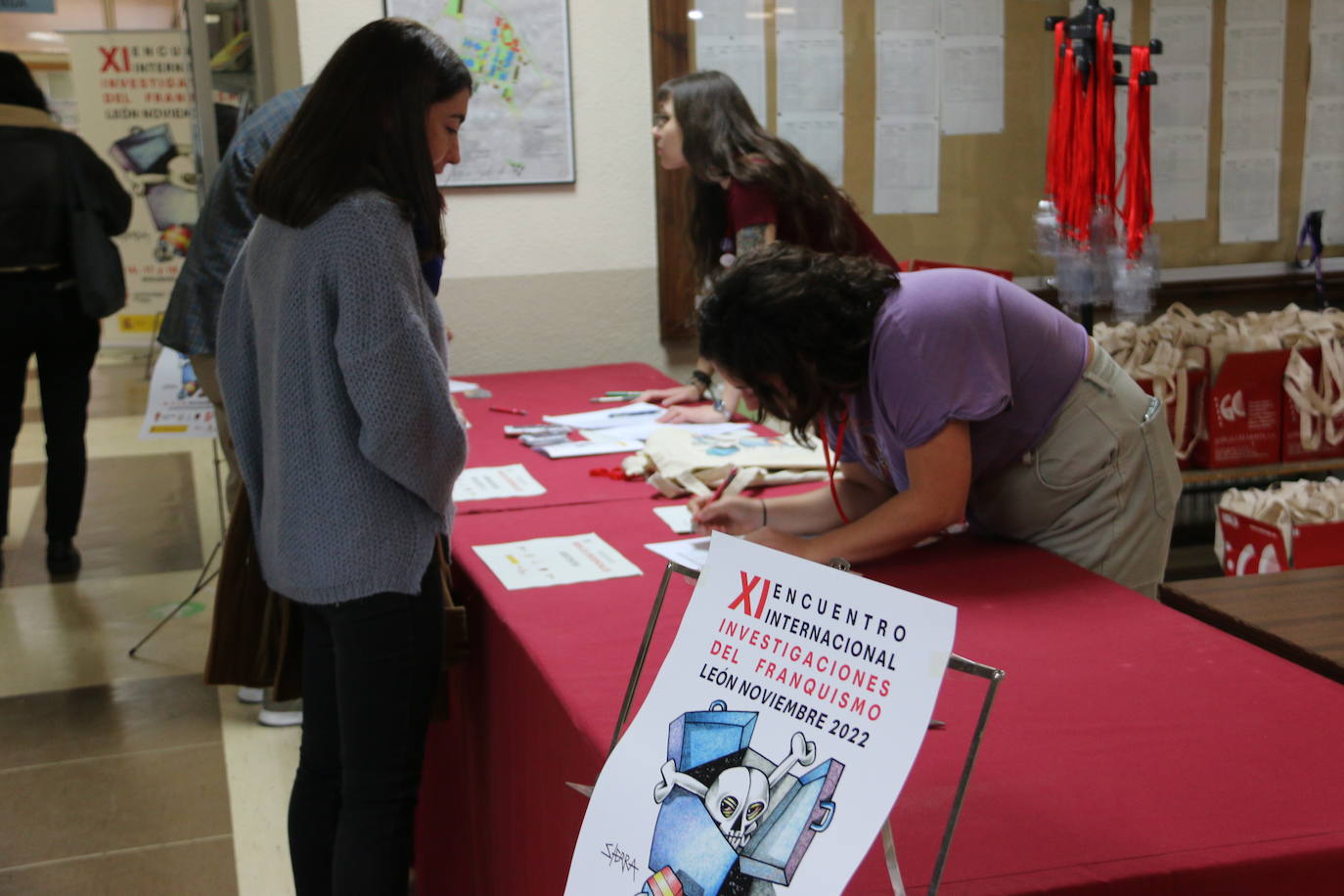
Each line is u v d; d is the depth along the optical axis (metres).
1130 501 1.78
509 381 3.50
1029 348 1.67
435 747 2.08
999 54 3.77
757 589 0.92
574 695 1.28
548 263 3.70
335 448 1.51
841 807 0.81
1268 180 3.98
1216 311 3.72
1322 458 3.42
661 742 0.92
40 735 3.03
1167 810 1.03
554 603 1.62
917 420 1.56
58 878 2.37
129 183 4.23
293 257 1.48
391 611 1.55
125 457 5.68
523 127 3.58
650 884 0.88
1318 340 3.38
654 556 1.84
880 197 3.80
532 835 1.45
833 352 1.52
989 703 0.81
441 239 1.57
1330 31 3.92
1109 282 3.42
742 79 3.66
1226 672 1.33
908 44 3.71
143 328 6.28
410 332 1.47
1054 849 0.97
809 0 3.64
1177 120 3.91
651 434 2.45
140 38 4.09
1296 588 1.63
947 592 1.63
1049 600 1.59
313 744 1.75
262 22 3.29
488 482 2.35
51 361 4.09
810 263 1.53
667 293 3.75
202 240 2.49
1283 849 0.96
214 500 5.04
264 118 2.45
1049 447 1.76
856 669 0.84
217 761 2.87
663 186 3.68
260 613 1.86
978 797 1.06
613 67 3.61
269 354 1.54
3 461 4.35
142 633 3.70
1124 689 1.29
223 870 2.39
